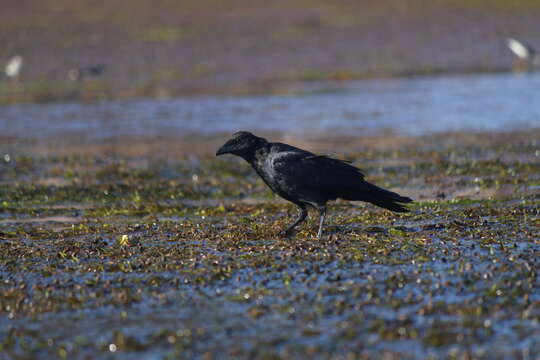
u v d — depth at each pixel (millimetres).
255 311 8641
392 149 21547
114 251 11500
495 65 39469
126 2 56781
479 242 11461
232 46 44750
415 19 50719
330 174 11492
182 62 41094
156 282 9844
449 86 34281
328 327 8234
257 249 11359
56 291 9672
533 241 11461
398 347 7711
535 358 7438
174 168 19969
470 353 7543
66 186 17562
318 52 43125
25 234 13141
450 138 23109
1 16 53562
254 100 32062
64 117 29531
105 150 22922
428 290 9242
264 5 55750
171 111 30016
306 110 29344
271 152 11609
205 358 7543
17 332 8305
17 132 26828
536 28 47094
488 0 54344
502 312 8523
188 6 55562
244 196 16578
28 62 42188
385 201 11797
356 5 55219
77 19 51625
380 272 10023
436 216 13594
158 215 14750
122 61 41750
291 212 14398
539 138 22406
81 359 7645
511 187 16172
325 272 10078
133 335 8172
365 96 32281
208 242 12055
